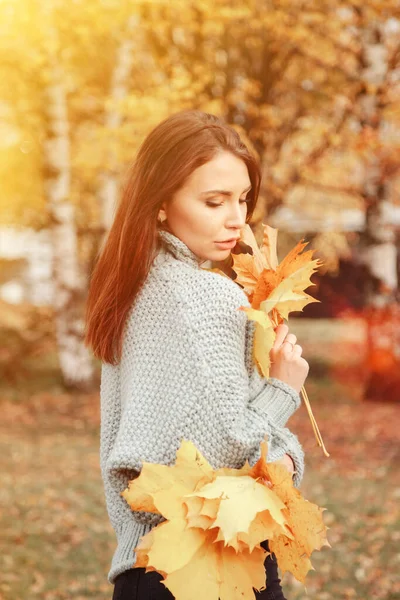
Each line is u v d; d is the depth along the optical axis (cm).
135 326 159
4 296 1852
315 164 990
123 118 1064
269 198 964
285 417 161
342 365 1355
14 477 738
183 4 902
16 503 640
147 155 165
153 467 142
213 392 148
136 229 162
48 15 960
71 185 1297
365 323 1086
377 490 673
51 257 1270
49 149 1193
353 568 483
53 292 1330
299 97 1069
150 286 160
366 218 1068
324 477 731
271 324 154
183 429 147
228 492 140
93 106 1219
